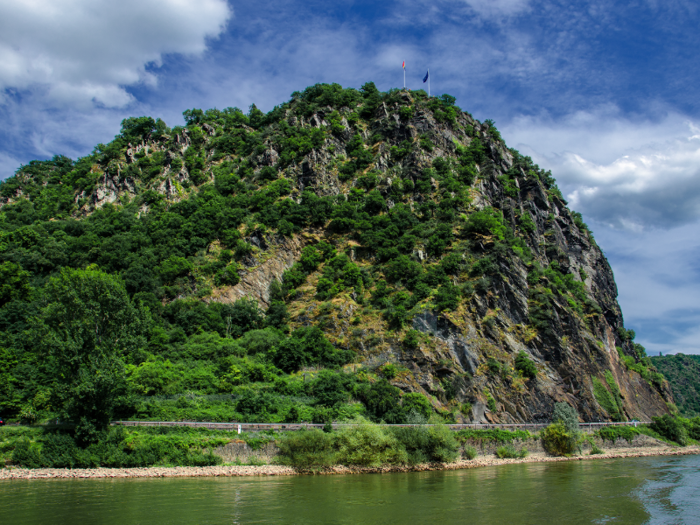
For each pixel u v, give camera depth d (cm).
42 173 16525
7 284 8881
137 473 4941
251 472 5259
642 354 15388
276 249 11125
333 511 3938
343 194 12731
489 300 9488
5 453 4991
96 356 5438
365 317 9275
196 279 10169
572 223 15425
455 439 6788
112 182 13875
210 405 6481
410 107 15050
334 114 14812
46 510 3659
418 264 10312
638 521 3966
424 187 12475
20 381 6325
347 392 7375
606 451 8450
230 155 14512
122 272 10206
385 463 5994
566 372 9231
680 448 9350
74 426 5412
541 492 4906
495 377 8525
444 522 3769
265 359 8256
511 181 14200
